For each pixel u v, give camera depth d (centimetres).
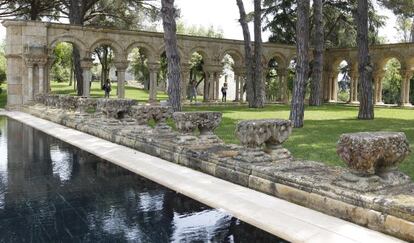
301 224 509
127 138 1080
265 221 520
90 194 646
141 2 3020
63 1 2948
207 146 875
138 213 553
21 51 2388
